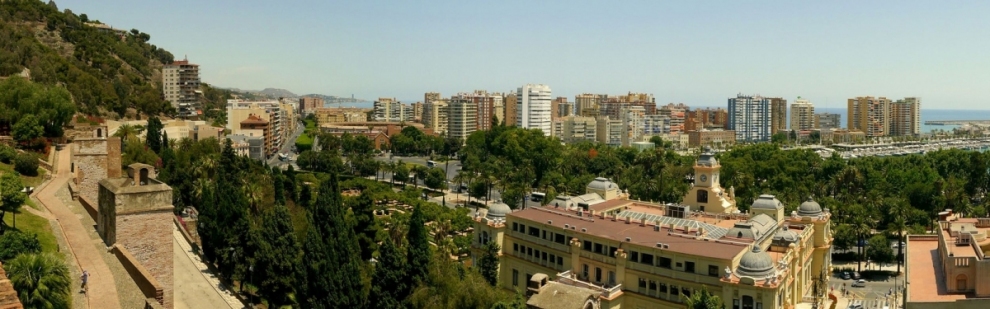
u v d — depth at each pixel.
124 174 178.88
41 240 96.56
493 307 86.69
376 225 166.88
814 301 129.88
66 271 75.69
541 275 87.50
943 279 102.69
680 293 111.81
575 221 135.75
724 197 164.00
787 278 113.94
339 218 120.38
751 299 105.00
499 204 149.38
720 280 106.81
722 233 130.00
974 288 93.69
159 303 78.81
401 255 106.12
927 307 90.12
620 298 117.56
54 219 112.94
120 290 85.25
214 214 136.75
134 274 88.06
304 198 178.25
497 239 142.50
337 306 104.38
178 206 175.12
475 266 144.88
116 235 96.44
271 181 195.50
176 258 137.88
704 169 160.00
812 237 143.88
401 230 166.50
